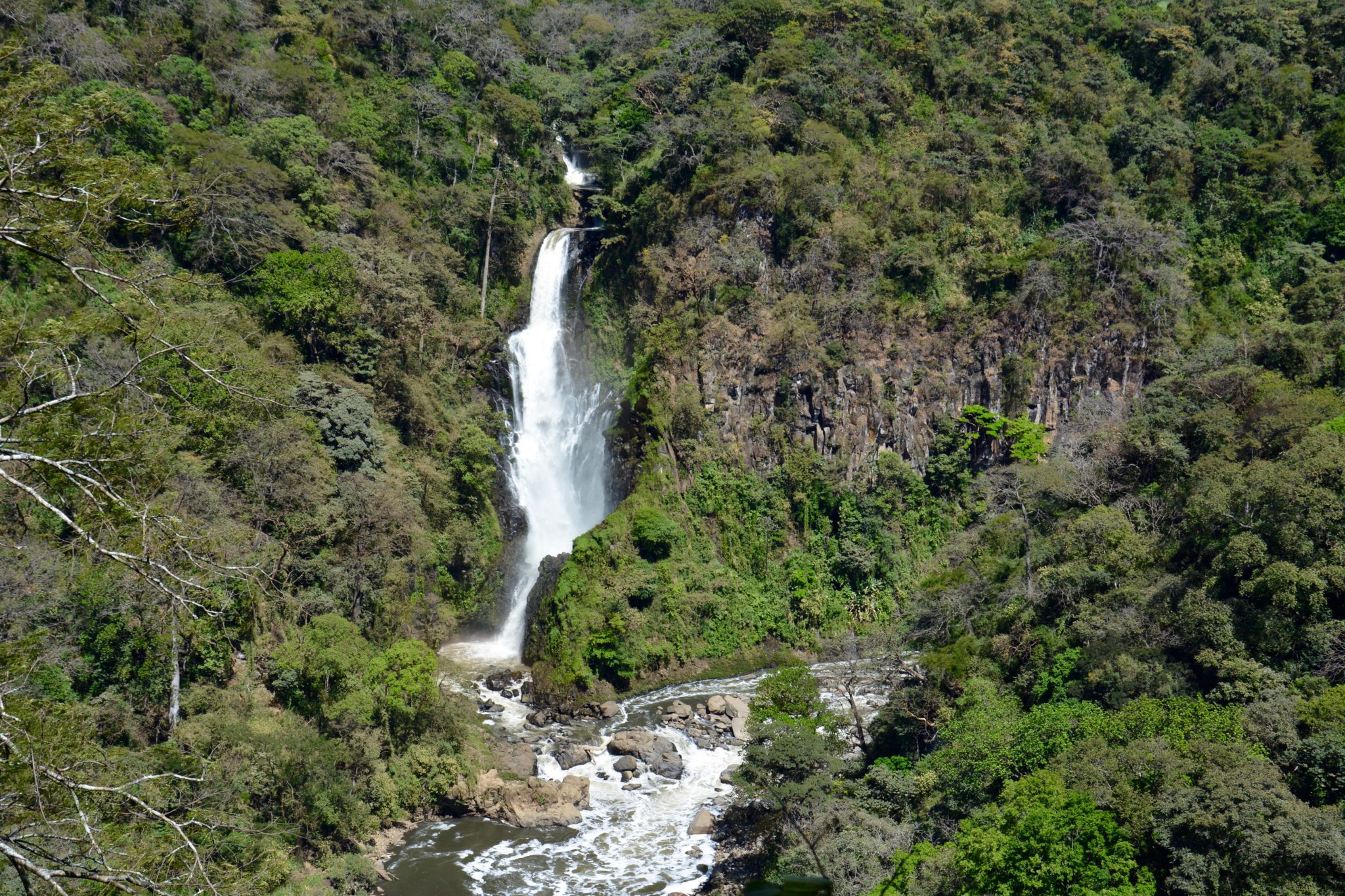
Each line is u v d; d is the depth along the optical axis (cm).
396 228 8488
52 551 3838
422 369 7762
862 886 4050
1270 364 7125
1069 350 8344
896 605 7669
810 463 7925
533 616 7150
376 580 6300
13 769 1761
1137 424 6544
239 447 5525
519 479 8362
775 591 7656
